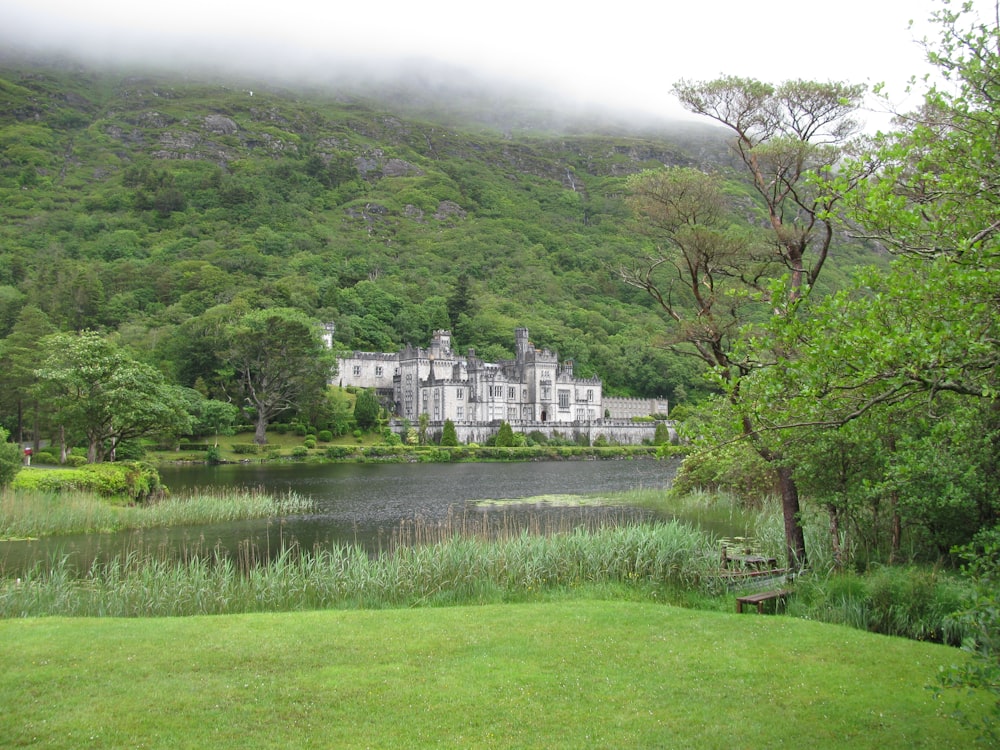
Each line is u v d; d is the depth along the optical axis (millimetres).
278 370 185375
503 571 43312
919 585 34344
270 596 39281
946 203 22328
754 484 69562
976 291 19609
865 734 20141
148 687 22984
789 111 46688
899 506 40250
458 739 19734
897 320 21156
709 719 21062
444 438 193250
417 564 42719
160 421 92000
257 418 190500
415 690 22906
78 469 80125
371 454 175375
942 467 35656
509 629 29625
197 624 30281
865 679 24234
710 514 75625
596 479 126562
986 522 39688
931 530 42500
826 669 25094
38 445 124625
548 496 98250
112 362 88562
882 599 34531
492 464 166625
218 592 39562
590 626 30125
